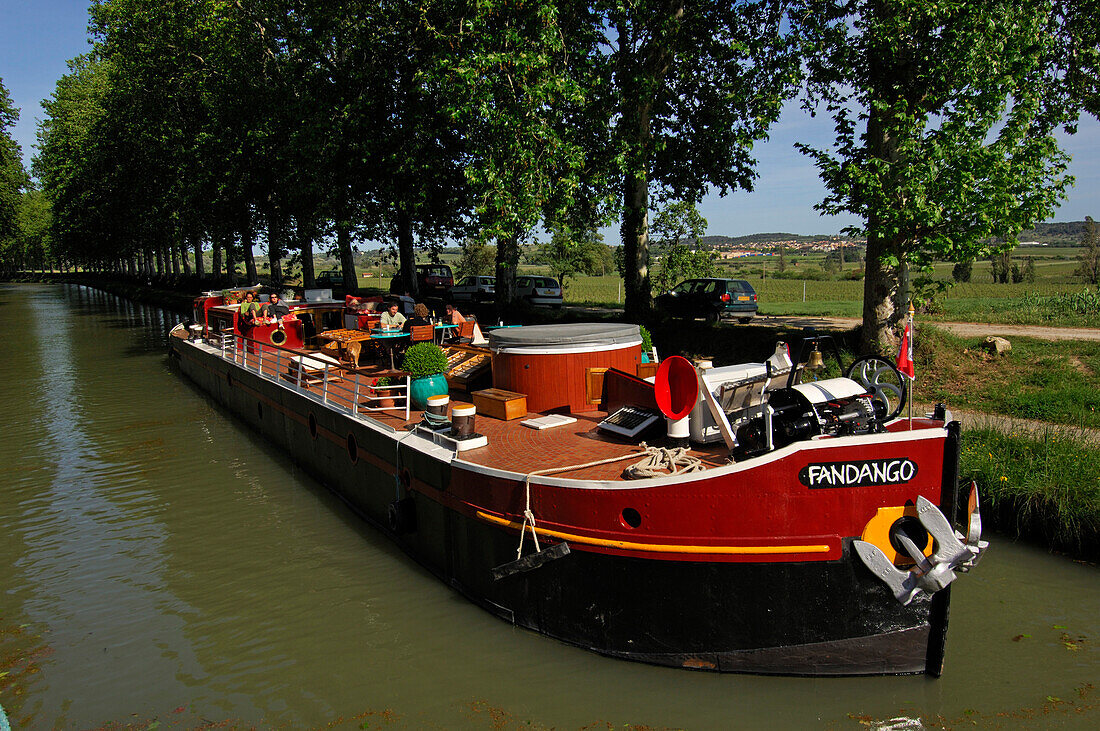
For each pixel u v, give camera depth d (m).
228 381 16.80
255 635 6.97
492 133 14.51
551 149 14.28
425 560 8.13
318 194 22.69
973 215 11.33
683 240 29.16
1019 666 6.04
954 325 18.23
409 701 5.84
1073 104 13.07
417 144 20.47
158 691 6.16
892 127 11.83
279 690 6.09
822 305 31.64
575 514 6.15
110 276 90.06
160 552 9.05
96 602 7.79
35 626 7.30
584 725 5.45
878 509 5.52
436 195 22.69
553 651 6.39
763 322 22.19
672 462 6.16
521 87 13.95
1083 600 7.12
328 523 9.80
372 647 6.64
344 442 10.12
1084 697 5.60
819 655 5.73
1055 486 8.26
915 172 11.45
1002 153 11.18
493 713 5.63
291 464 12.73
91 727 5.74
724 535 5.67
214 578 8.25
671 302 24.48
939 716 5.43
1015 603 7.10
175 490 11.45
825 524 5.54
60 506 10.85
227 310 18.28
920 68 12.03
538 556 6.35
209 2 29.19
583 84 14.98
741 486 5.57
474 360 10.69
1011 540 8.45
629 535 5.93
